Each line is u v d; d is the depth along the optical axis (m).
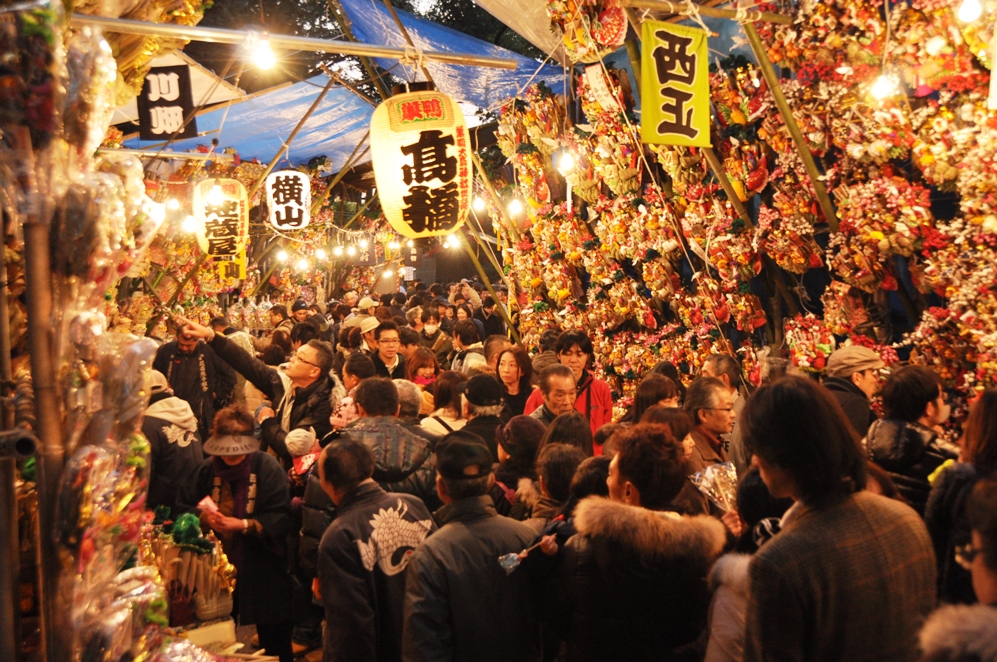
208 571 3.22
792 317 6.23
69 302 1.83
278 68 9.94
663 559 2.24
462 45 8.94
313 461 4.77
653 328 7.14
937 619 1.15
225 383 7.20
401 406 4.41
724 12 4.98
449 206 5.11
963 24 4.46
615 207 7.05
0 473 1.71
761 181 5.92
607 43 6.24
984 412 2.56
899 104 4.88
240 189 9.97
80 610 1.79
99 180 1.82
